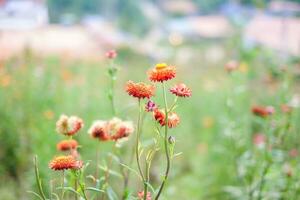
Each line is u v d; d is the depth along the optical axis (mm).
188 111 3086
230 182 2035
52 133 1967
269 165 1619
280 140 1670
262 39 4344
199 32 9617
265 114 1641
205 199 2123
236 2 5449
